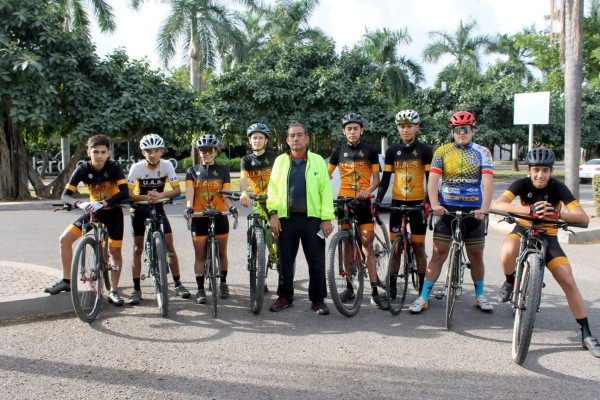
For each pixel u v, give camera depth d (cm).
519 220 492
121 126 1627
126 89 1688
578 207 450
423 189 589
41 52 1587
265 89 2038
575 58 1045
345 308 526
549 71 3388
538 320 519
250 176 621
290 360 417
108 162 557
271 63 2234
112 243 562
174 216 1317
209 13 2497
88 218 549
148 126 1691
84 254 503
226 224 598
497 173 3356
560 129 2981
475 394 358
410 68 3250
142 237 584
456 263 495
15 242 938
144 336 470
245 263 780
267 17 3142
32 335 468
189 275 709
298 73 2180
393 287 555
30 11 1605
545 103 1103
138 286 586
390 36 3150
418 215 583
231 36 2491
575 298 444
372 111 2045
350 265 549
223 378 383
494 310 556
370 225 579
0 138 1706
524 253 442
